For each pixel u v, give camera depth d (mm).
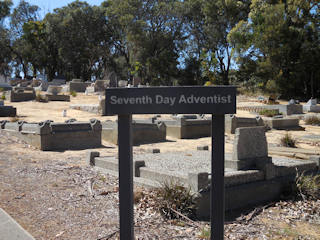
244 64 52500
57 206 5715
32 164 9039
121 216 3713
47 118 20328
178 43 60469
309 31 48531
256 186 6695
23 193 6309
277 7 46500
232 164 7207
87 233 4633
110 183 7328
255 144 7527
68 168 8688
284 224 5461
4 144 12047
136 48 57625
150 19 58406
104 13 63594
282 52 45375
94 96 35719
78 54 63906
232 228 5184
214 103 3371
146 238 4566
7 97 30547
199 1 55875
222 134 3391
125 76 71375
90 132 13320
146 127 15336
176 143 15180
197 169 7578
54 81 49156
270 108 30562
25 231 4387
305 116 26516
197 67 61531
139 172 7531
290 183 7242
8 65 74438
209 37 56500
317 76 47656
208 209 5875
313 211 6121
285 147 13836
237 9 53875
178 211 5535
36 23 63000
